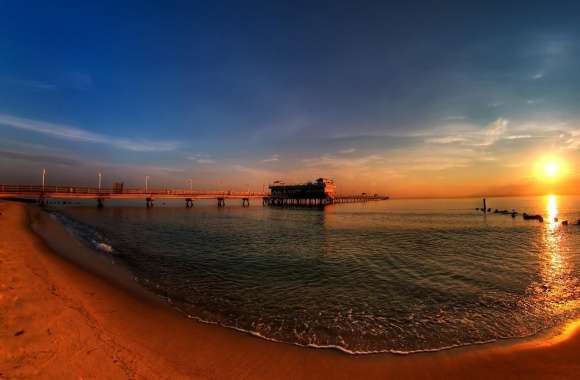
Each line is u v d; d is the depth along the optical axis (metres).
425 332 7.15
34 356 4.86
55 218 33.41
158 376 4.75
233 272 12.81
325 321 7.78
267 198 101.69
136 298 8.77
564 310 8.62
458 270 13.46
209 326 7.15
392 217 51.44
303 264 14.53
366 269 13.61
